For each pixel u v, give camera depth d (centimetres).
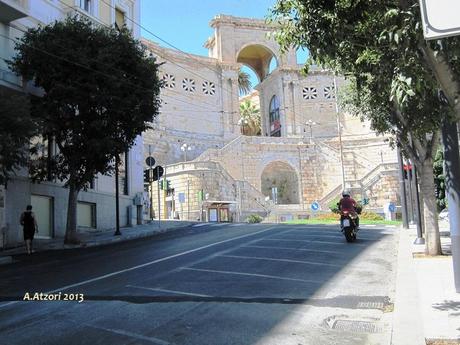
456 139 948
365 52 641
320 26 638
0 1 2055
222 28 7069
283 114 7150
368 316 774
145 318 772
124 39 2155
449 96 525
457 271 891
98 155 2034
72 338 672
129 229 2809
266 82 7656
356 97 1634
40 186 2377
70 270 1322
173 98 6400
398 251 1503
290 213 5316
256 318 766
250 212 5203
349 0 617
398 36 499
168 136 6094
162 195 5150
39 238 2377
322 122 7238
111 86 2008
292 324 732
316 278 1084
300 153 6388
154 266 1303
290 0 661
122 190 3139
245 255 1454
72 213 2102
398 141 1502
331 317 769
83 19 2188
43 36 2039
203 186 4944
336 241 1802
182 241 1977
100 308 844
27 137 1755
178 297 916
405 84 513
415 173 1781
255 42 7256
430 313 738
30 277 1231
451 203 920
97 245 2094
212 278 1100
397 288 935
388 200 5541
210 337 670
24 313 822
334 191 5712
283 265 1261
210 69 6850
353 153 6475
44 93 2231
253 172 6106
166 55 6388
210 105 6756
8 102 1666
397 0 533
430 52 501
